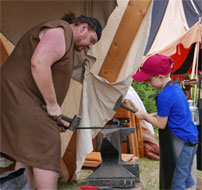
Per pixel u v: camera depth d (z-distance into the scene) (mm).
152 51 4738
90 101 2926
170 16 5168
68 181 3281
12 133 2006
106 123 3049
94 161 3875
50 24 1992
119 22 2902
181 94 2330
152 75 2320
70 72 2117
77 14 2744
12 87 2000
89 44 2197
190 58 6008
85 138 2777
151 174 3676
